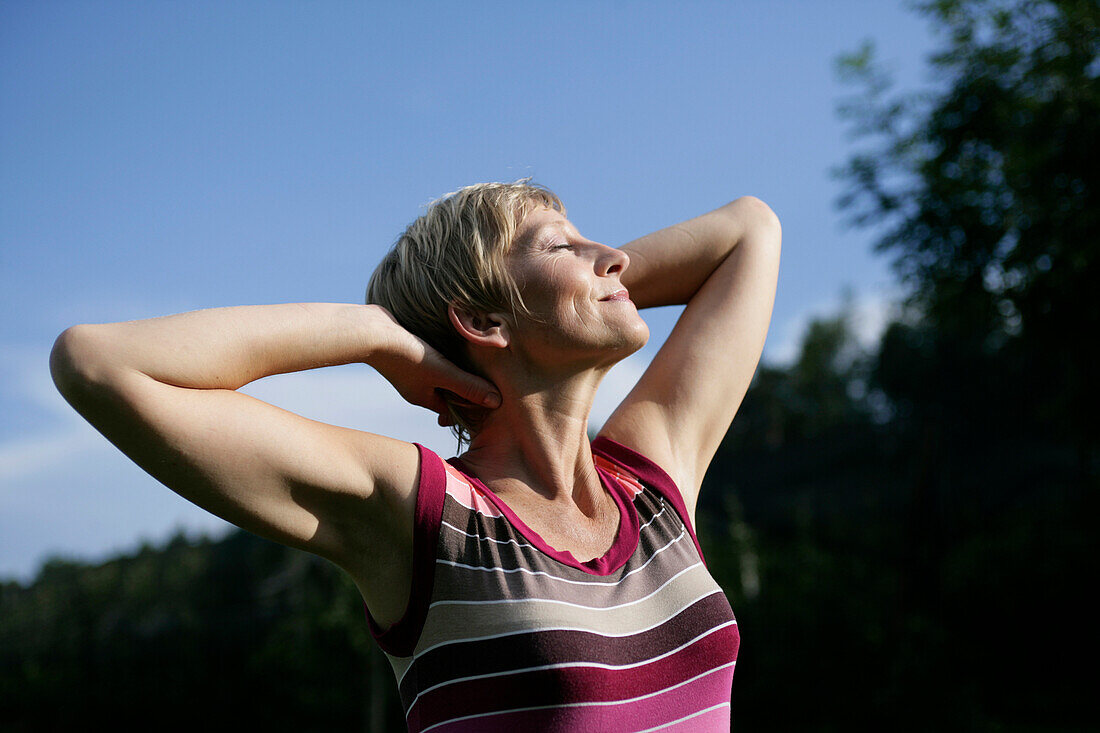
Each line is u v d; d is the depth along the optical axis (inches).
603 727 55.3
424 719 56.4
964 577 789.9
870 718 631.2
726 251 85.0
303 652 757.9
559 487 65.9
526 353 67.6
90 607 1013.8
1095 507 796.0
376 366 66.4
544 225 70.1
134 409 52.7
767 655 677.9
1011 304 520.1
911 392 1219.9
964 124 532.1
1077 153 491.2
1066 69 502.9
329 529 58.6
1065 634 725.3
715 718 60.6
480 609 56.5
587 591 59.0
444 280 68.8
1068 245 481.4
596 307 67.1
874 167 554.6
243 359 57.9
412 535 58.2
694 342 80.0
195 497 55.3
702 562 67.1
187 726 820.6
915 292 560.4
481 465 67.7
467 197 71.4
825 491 1121.4
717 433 78.5
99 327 54.7
